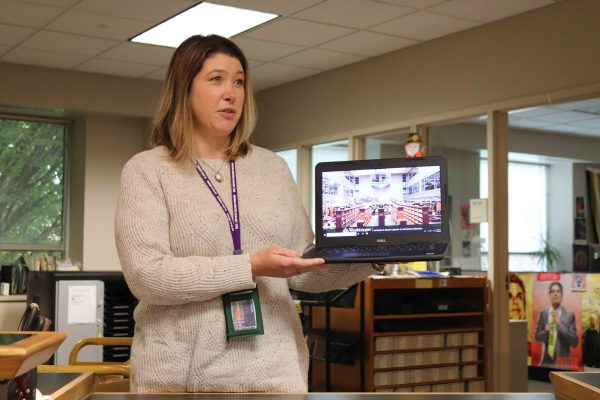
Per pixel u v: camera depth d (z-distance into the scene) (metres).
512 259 10.79
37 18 5.60
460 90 5.72
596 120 8.92
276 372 1.62
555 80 5.02
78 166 7.83
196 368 1.57
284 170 1.83
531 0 4.97
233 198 1.69
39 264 6.52
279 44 6.20
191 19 5.56
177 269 1.52
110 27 5.80
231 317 1.58
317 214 1.76
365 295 4.93
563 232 10.90
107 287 4.13
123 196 1.64
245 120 1.76
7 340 1.10
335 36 5.92
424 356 5.14
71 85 7.32
